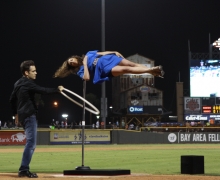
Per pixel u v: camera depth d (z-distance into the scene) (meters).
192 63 59.25
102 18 33.94
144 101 70.38
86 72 9.45
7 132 36.25
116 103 76.56
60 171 13.96
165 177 10.07
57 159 20.08
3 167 16.16
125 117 68.50
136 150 27.59
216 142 41.38
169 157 20.91
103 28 33.94
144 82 72.81
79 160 19.41
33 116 10.67
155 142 40.28
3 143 36.09
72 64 9.93
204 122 59.81
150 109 68.06
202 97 59.44
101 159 19.88
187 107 59.47
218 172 13.40
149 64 72.69
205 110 59.56
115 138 38.66
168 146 33.75
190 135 41.00
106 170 10.57
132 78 72.88
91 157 21.27
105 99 33.91
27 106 10.62
